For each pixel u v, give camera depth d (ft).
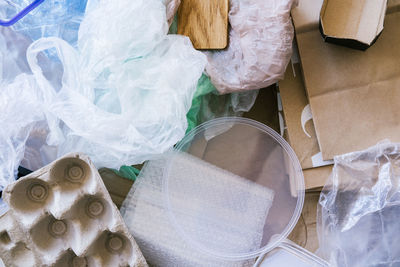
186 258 2.75
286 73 2.90
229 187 2.89
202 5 2.79
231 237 2.80
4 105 2.60
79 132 2.57
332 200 2.78
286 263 2.77
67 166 2.42
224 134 2.98
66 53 2.62
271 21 2.66
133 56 2.64
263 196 2.86
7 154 2.63
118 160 2.70
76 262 2.54
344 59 2.77
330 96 2.77
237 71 2.74
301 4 2.83
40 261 2.44
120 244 2.54
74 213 2.44
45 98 2.58
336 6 2.76
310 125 2.83
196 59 2.63
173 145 2.88
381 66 2.74
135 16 2.59
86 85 2.62
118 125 2.57
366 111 2.74
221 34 2.76
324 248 2.81
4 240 2.47
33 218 2.39
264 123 3.16
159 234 2.76
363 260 2.70
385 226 2.72
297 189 2.79
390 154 2.70
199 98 3.00
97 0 2.66
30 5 2.57
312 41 2.80
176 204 2.84
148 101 2.64
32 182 2.39
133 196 2.86
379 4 2.68
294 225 2.80
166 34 2.70
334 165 2.75
